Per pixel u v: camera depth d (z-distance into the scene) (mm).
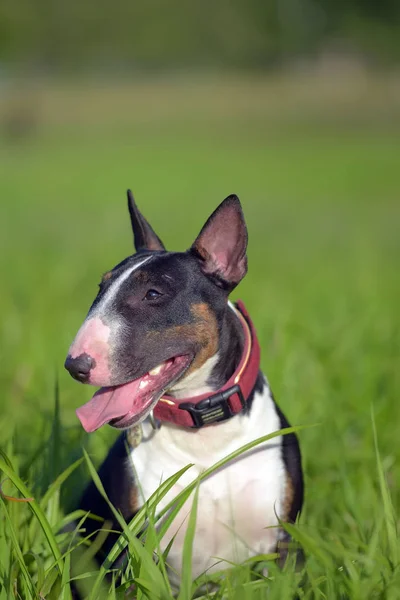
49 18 80062
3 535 4867
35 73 78938
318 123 58719
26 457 6406
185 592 4223
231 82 71062
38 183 38469
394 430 7105
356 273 15352
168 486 4609
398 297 13008
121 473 5285
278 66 77250
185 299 5059
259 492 5227
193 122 61250
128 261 5207
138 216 5793
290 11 80375
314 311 11664
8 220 26875
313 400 7590
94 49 80312
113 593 4336
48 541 4543
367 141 51656
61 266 16375
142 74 78188
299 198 32406
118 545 4617
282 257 18688
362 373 8312
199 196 33000
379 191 33906
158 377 5008
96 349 4762
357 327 9789
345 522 5801
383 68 70625
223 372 5195
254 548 5352
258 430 5270
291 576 4547
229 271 5273
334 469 6527
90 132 59781
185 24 80875
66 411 7926
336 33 78312
